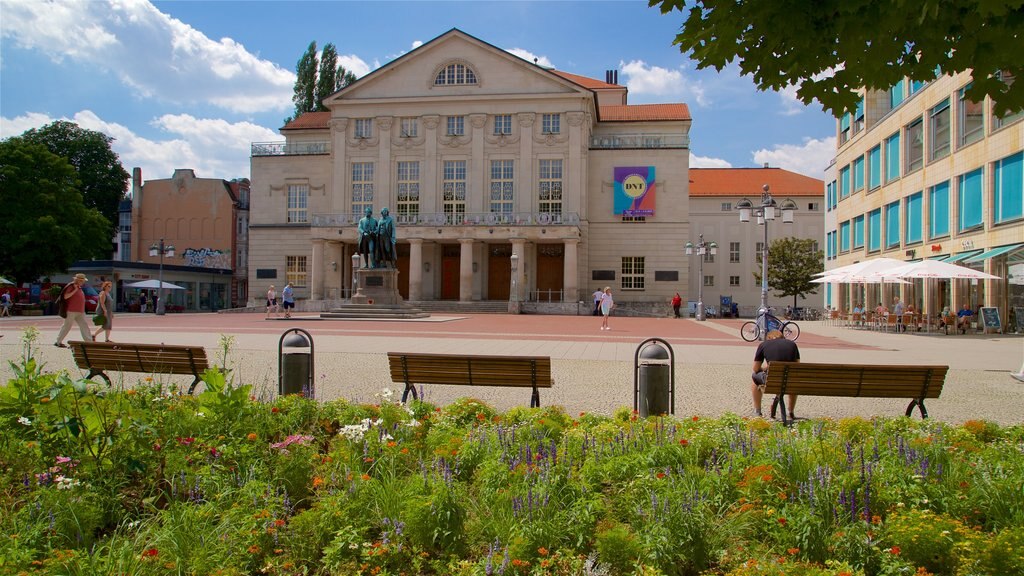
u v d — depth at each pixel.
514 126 59.59
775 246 71.12
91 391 6.62
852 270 33.59
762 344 10.53
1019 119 29.17
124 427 5.95
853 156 50.44
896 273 29.91
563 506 5.33
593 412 10.46
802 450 6.25
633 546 4.57
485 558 4.46
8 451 6.02
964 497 5.41
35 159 54.62
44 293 51.78
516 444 6.57
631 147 60.53
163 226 77.25
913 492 5.39
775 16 5.46
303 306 57.84
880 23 5.18
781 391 9.36
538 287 61.00
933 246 37.41
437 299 59.97
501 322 38.03
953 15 5.12
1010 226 29.86
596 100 60.28
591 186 61.06
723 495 5.49
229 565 4.45
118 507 5.35
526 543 4.60
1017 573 4.30
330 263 61.69
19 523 4.74
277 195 64.75
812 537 4.75
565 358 18.09
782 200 80.19
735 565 4.68
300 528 4.85
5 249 52.66
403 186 61.03
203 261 76.44
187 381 13.10
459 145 60.09
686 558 4.66
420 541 4.88
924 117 38.44
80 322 19.03
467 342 22.73
